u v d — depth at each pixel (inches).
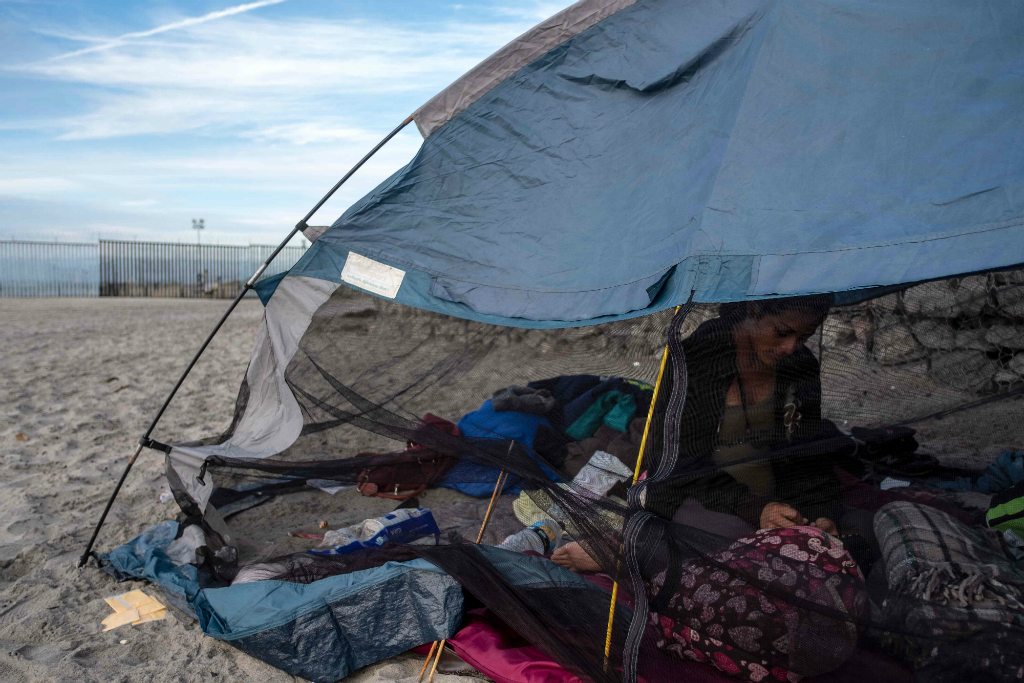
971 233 75.9
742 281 82.4
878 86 91.7
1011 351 74.9
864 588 70.6
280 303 128.0
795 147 91.1
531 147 113.6
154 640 96.3
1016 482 74.4
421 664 91.6
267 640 89.4
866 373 80.2
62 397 252.8
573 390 100.6
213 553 111.0
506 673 83.8
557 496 87.0
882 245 78.8
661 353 97.6
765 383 80.0
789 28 99.7
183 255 1042.1
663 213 96.0
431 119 119.6
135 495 150.6
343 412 114.5
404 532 102.2
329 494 116.9
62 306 716.7
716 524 76.9
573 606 82.9
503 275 106.4
